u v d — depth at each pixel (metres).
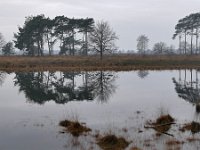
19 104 30.86
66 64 76.69
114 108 27.73
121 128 20.09
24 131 20.02
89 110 26.94
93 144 16.83
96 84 46.97
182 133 18.77
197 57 91.00
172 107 27.64
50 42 114.69
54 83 48.69
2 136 18.92
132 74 61.69
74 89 42.19
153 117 23.52
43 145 16.91
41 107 29.06
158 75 59.50
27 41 113.06
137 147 15.97
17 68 72.00
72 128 20.08
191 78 53.81
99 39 81.69
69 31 113.62
